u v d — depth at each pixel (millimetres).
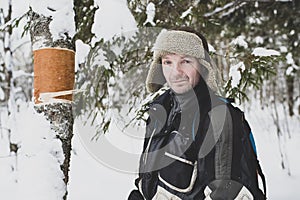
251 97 7324
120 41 1720
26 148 1323
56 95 1338
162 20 3285
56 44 1347
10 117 4219
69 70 1362
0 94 4512
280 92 7383
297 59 5617
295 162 5430
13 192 3680
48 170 1290
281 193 4285
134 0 2854
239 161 1282
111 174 4477
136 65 1513
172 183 1376
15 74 4746
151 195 1475
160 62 1473
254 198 1267
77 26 2781
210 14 4230
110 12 2393
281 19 4953
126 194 4027
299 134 6555
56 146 1327
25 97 5371
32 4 1369
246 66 2904
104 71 2182
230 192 1263
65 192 1328
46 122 1329
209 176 1292
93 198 3891
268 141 6301
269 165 5387
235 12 4887
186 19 3219
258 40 5020
